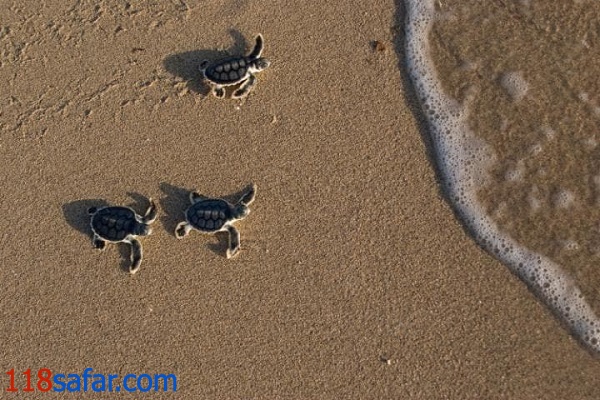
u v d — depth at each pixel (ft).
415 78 7.38
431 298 7.29
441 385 7.27
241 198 7.33
